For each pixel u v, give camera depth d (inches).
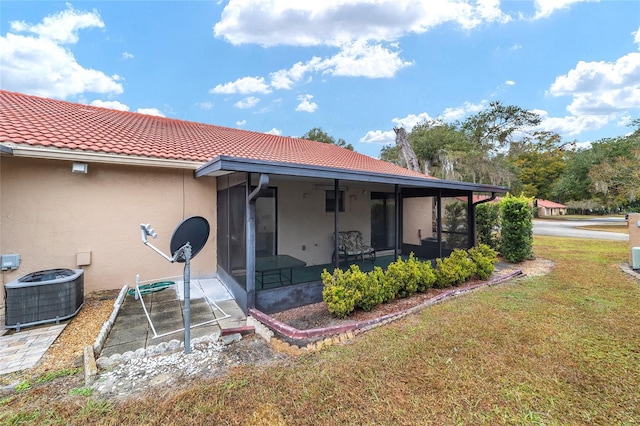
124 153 227.3
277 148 419.8
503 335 162.7
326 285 203.0
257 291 198.2
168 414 104.3
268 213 310.3
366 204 402.9
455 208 379.9
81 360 138.1
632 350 146.4
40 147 197.3
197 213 274.5
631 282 273.6
